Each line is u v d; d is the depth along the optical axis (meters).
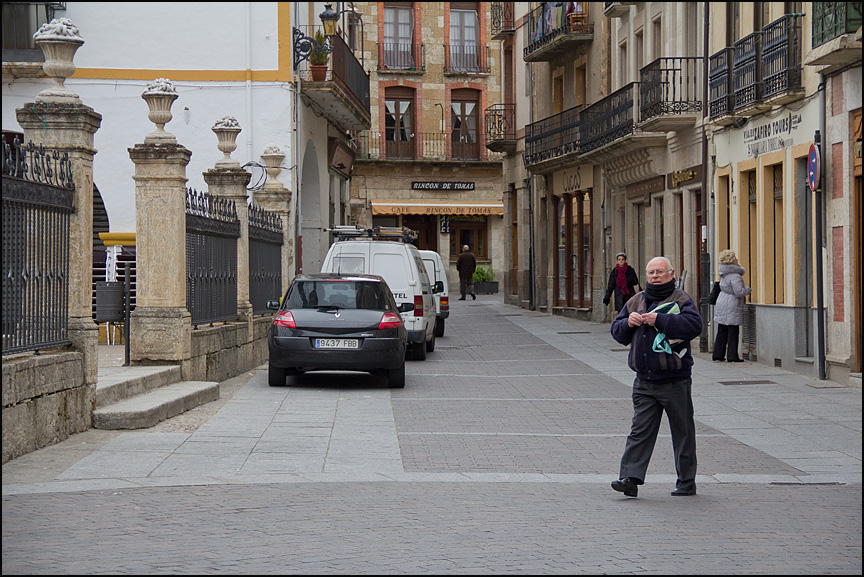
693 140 23.77
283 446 10.59
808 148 17.50
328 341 15.59
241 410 13.21
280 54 24.55
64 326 10.76
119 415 11.22
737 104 19.97
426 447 10.74
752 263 20.73
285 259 23.30
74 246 10.83
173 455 9.91
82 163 10.83
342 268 21.36
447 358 21.77
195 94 24.47
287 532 6.86
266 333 20.41
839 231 16.27
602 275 31.86
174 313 14.37
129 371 13.59
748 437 11.66
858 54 15.22
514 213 43.56
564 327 30.50
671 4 25.38
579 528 7.10
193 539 6.63
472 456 10.25
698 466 9.94
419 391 15.84
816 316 17.23
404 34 54.31
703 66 23.02
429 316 22.00
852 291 15.88
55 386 10.34
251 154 24.55
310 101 27.64
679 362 8.23
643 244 29.02
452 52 54.75
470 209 54.72
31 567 5.89
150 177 14.30
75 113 10.71
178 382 14.27
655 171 26.27
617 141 26.62
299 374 17.97
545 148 36.12
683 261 25.12
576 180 34.62
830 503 8.12
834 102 16.33
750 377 17.33
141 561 6.06
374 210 53.94
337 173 35.12
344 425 12.17
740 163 20.81
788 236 18.38
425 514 7.51
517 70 41.53
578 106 32.66
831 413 13.38
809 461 10.22
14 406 9.46
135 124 24.14
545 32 35.75
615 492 8.59
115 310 14.34
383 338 15.64
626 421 12.82
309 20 28.55
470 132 55.12
